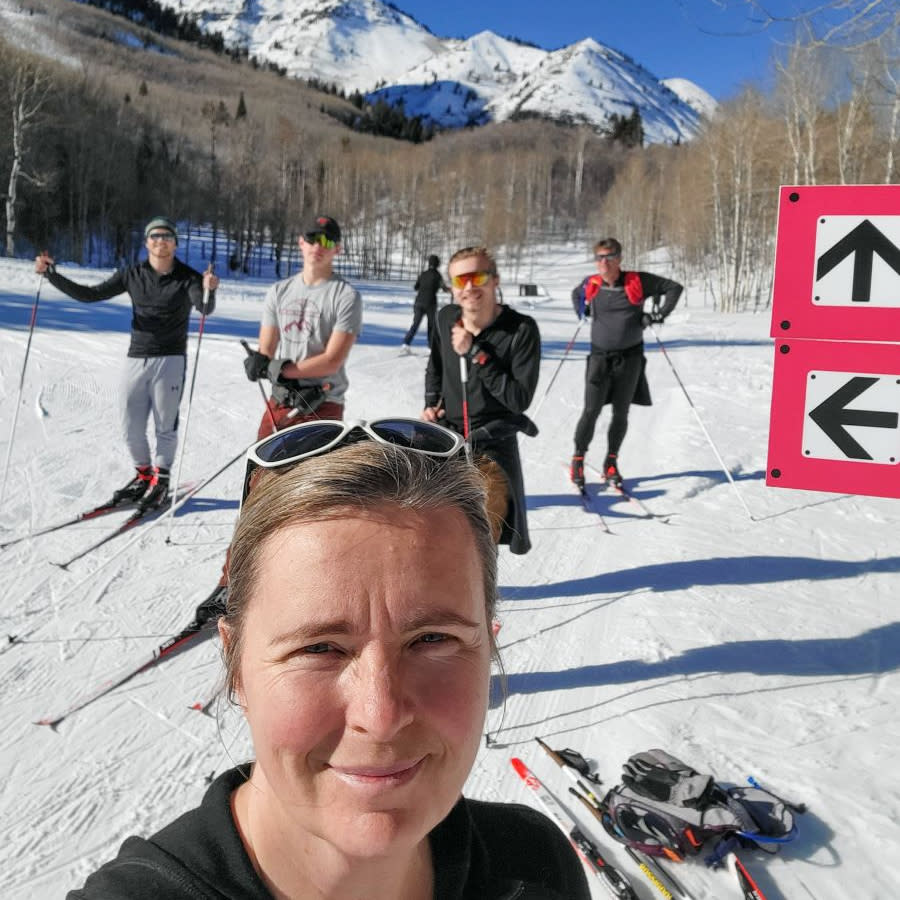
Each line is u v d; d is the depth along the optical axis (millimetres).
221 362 10516
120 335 12148
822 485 2752
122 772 2662
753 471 6500
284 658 649
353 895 681
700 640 3611
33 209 49000
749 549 4828
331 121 168125
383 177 89812
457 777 679
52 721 2922
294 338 3969
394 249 84188
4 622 3688
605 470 6191
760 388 10547
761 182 37188
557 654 3531
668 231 69625
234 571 707
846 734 2855
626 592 4203
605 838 2355
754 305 37500
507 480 3488
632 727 2918
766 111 37344
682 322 26453
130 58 167125
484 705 700
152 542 4719
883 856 2246
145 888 645
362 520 650
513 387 3486
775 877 2184
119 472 5934
